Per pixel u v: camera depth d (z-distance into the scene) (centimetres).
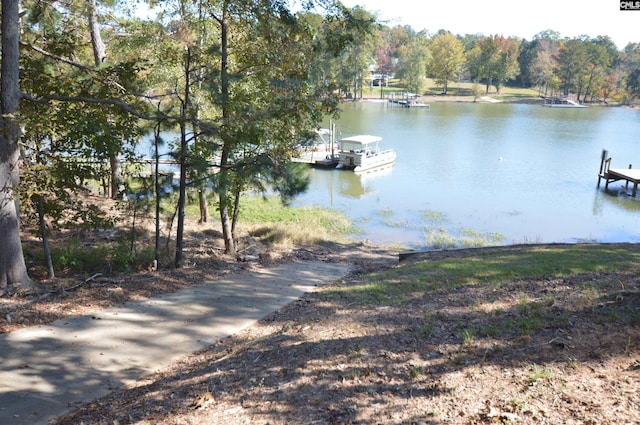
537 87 14250
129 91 1237
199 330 934
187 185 1304
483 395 502
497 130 6356
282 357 674
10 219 1032
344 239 2156
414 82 11225
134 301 1062
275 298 1138
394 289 1031
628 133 6238
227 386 614
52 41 1263
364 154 3909
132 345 855
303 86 1401
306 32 1376
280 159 1412
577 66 11662
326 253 1792
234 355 744
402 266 1352
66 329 897
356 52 9306
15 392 682
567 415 450
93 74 1249
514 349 595
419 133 5956
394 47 13550
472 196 3136
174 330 928
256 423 511
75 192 1175
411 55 11138
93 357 801
